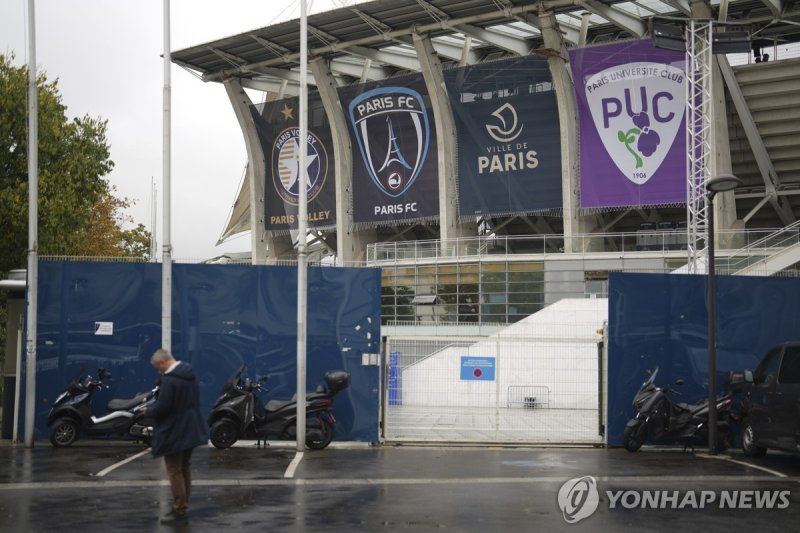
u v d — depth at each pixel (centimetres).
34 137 1709
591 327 3609
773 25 5694
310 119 7000
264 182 7369
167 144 1689
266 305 1783
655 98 5466
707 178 4462
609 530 965
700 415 1727
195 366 1764
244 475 1340
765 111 5547
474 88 6056
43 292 1766
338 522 990
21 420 1767
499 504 1112
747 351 1830
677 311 1811
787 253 4097
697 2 5103
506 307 5384
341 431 1758
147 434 1650
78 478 1298
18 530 941
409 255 5775
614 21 5419
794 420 1455
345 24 5991
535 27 5647
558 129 5869
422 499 1145
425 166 6394
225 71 6988
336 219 6888
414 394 2077
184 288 1775
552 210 5959
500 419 2292
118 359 1767
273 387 1770
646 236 5178
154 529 948
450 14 5666
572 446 1794
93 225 5784
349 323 1781
